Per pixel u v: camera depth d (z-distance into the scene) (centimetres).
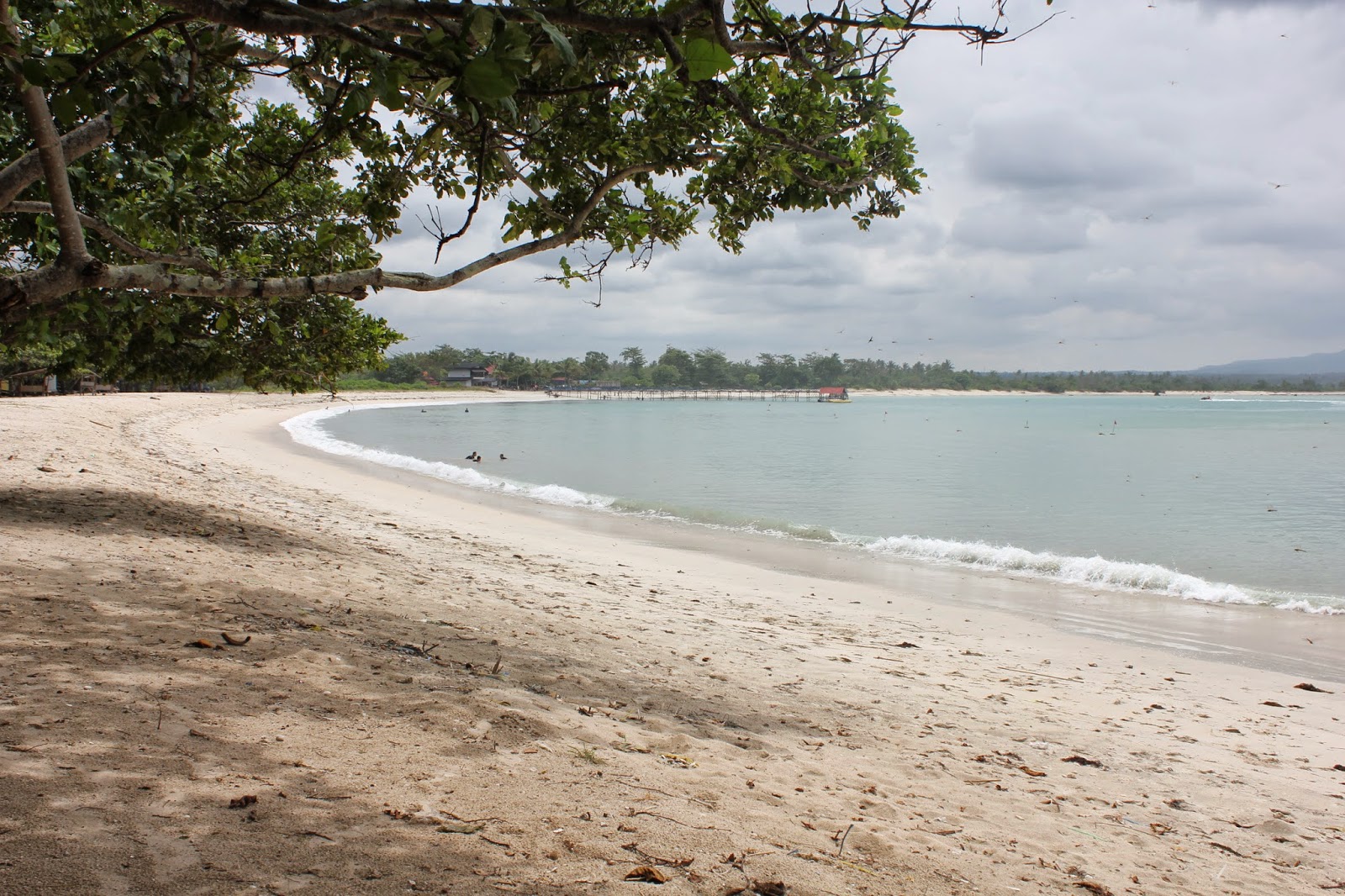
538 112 595
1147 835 505
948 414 11931
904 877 372
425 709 492
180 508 1302
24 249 770
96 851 284
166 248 757
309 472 2684
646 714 586
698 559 1647
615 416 9994
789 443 5550
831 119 744
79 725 392
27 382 5156
